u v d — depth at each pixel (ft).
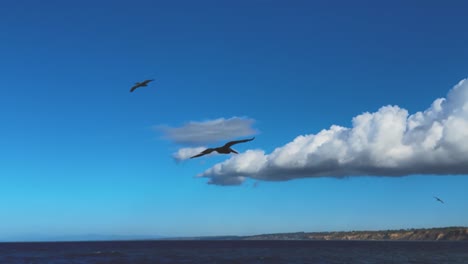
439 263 299.38
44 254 471.62
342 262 314.76
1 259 377.91
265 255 414.21
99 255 429.79
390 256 387.55
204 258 368.07
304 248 613.93
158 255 420.36
